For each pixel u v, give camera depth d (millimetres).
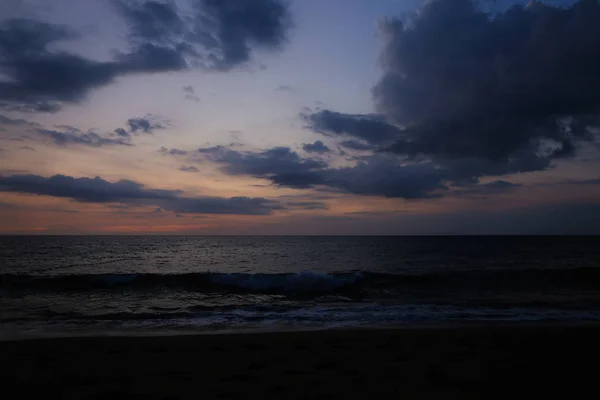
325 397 3932
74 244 63531
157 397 3955
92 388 4270
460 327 8688
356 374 4773
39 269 23297
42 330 8359
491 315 10203
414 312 10641
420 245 63875
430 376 4699
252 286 15594
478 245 63000
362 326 8859
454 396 3992
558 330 8070
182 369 5035
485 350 6180
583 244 67438
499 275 17594
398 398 3910
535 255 37500
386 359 5570
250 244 71562
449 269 23594
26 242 71812
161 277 16422
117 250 46281
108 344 6652
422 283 16281
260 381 4488
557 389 4250
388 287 15523
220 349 6258
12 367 5148
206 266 26781
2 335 7844
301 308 11352
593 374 4844
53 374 4832
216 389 4203
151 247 55844
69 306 11523
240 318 9805
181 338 7180
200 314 10328
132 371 4941
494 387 4297
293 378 4605
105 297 13383
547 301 12547
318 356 5762
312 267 26000
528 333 7707
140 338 7172
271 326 8883
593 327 8430
